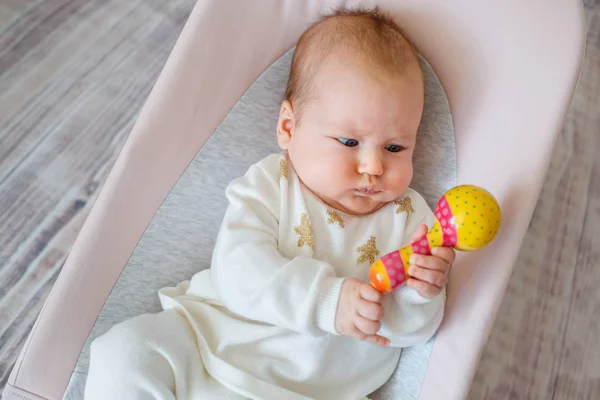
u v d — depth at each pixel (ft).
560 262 4.98
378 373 3.30
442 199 2.66
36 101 5.23
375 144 3.18
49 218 4.84
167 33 5.67
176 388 2.98
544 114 3.10
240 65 3.75
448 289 3.22
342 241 3.31
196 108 3.59
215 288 3.22
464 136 3.58
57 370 3.13
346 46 3.24
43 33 5.49
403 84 3.18
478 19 3.50
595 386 4.62
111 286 3.34
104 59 5.48
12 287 4.59
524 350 4.66
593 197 5.26
